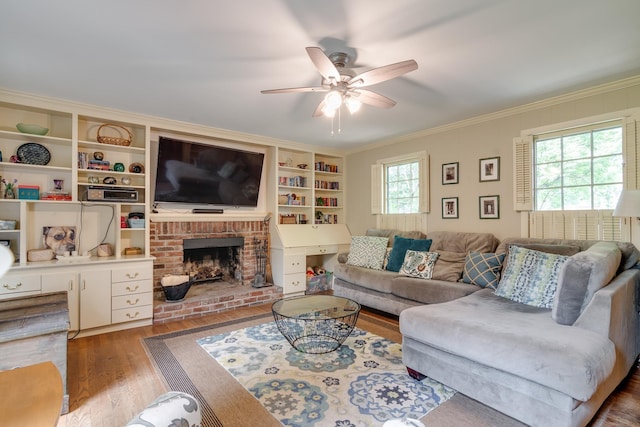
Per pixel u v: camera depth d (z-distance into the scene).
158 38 2.04
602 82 2.76
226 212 4.63
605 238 2.84
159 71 2.51
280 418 1.81
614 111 2.79
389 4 1.71
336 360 2.53
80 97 3.07
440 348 2.00
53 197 3.26
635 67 2.49
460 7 1.75
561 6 1.74
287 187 5.02
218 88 2.83
